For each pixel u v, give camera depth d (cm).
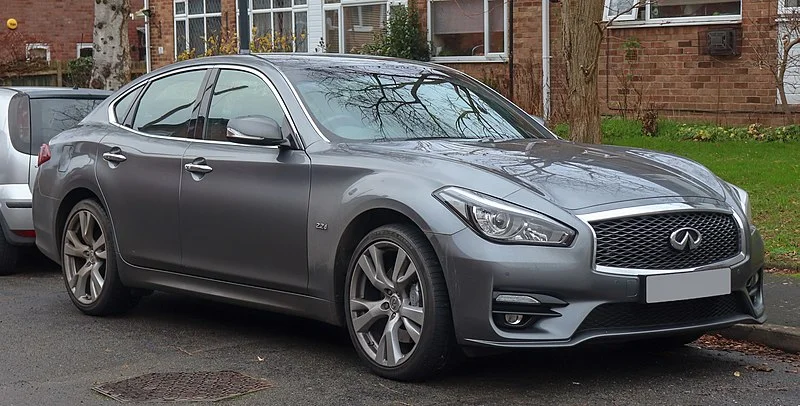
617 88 1936
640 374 580
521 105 2056
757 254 575
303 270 594
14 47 3203
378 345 563
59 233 768
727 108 1798
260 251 616
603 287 511
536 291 506
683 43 1844
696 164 620
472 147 593
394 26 2300
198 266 657
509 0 2108
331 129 611
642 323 528
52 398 543
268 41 2516
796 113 1728
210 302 800
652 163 596
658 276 520
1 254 935
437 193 531
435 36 2303
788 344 632
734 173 1284
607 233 517
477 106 684
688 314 541
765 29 1731
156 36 2998
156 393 548
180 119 692
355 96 643
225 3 2770
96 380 578
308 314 601
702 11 1823
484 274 509
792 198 1124
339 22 2541
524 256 506
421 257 532
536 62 2077
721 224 553
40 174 780
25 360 625
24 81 3005
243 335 686
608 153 610
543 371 585
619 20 1911
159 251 682
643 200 530
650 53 1888
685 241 531
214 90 680
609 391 544
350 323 574
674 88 1864
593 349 640
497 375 575
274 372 588
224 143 653
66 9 3719
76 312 766
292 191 597
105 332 698
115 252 717
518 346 509
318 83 645
